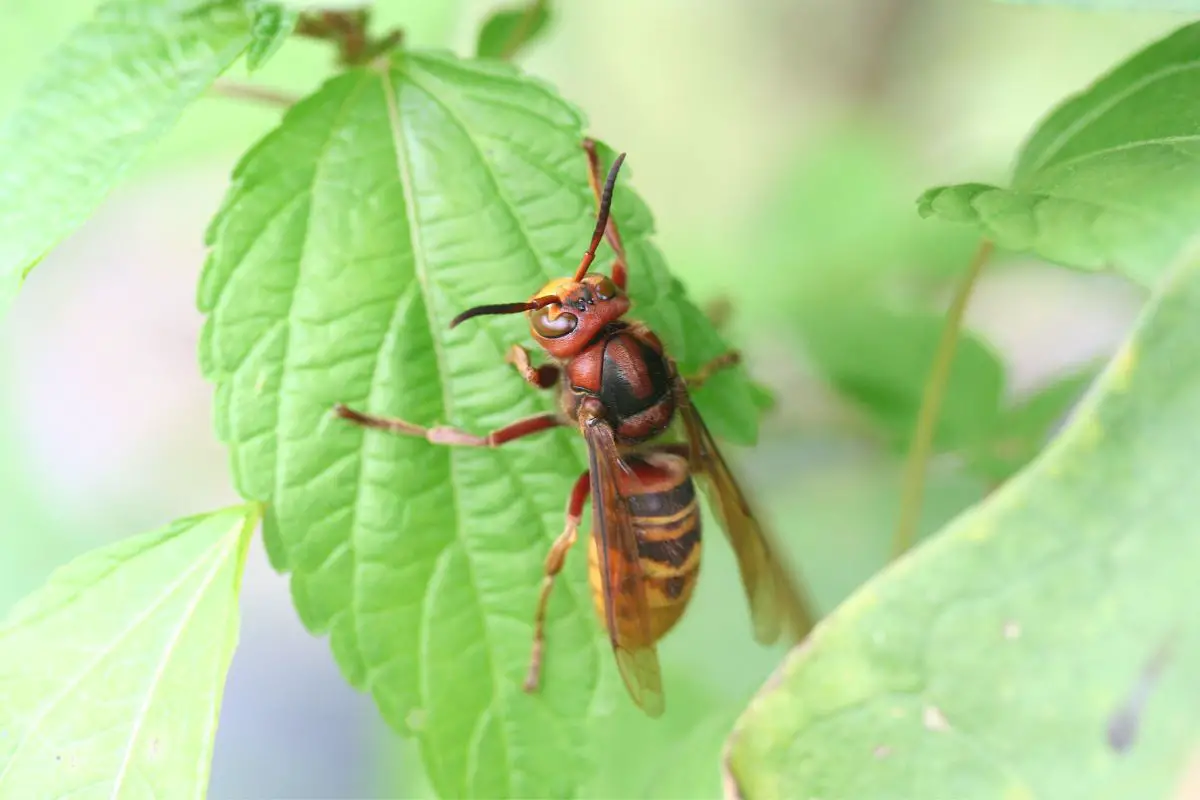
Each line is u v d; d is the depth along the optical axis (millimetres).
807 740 222
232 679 309
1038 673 218
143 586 239
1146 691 216
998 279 306
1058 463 218
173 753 237
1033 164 238
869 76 383
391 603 241
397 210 242
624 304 247
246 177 240
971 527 219
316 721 305
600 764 244
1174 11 220
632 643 247
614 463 248
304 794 299
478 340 243
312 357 240
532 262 243
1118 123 234
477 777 242
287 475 240
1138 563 217
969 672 220
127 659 238
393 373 241
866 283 290
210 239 239
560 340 245
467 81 244
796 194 299
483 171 243
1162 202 226
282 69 274
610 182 241
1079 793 217
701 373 253
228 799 296
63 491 326
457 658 242
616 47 390
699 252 299
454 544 243
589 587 246
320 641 314
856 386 279
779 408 286
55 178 236
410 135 243
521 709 243
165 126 237
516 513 244
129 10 240
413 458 242
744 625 293
